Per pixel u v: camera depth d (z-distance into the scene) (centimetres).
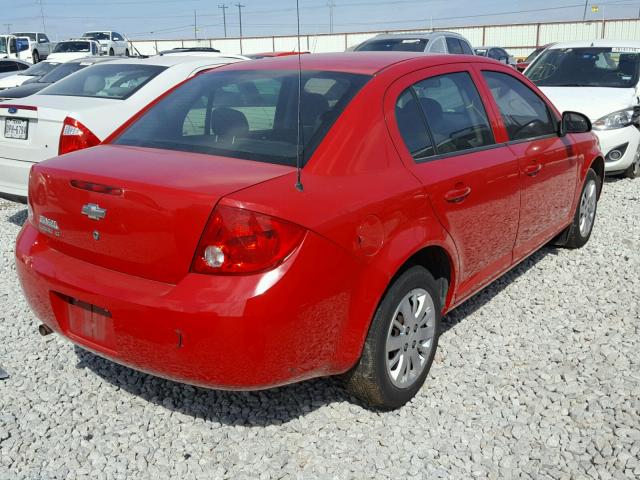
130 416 313
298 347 255
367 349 290
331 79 326
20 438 296
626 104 802
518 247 419
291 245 247
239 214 242
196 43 4234
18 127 581
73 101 603
